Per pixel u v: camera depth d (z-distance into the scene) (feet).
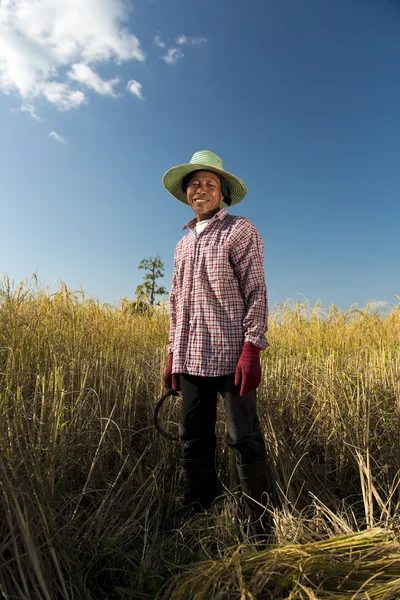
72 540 5.42
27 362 9.31
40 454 6.07
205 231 7.15
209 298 6.88
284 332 19.69
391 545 4.79
